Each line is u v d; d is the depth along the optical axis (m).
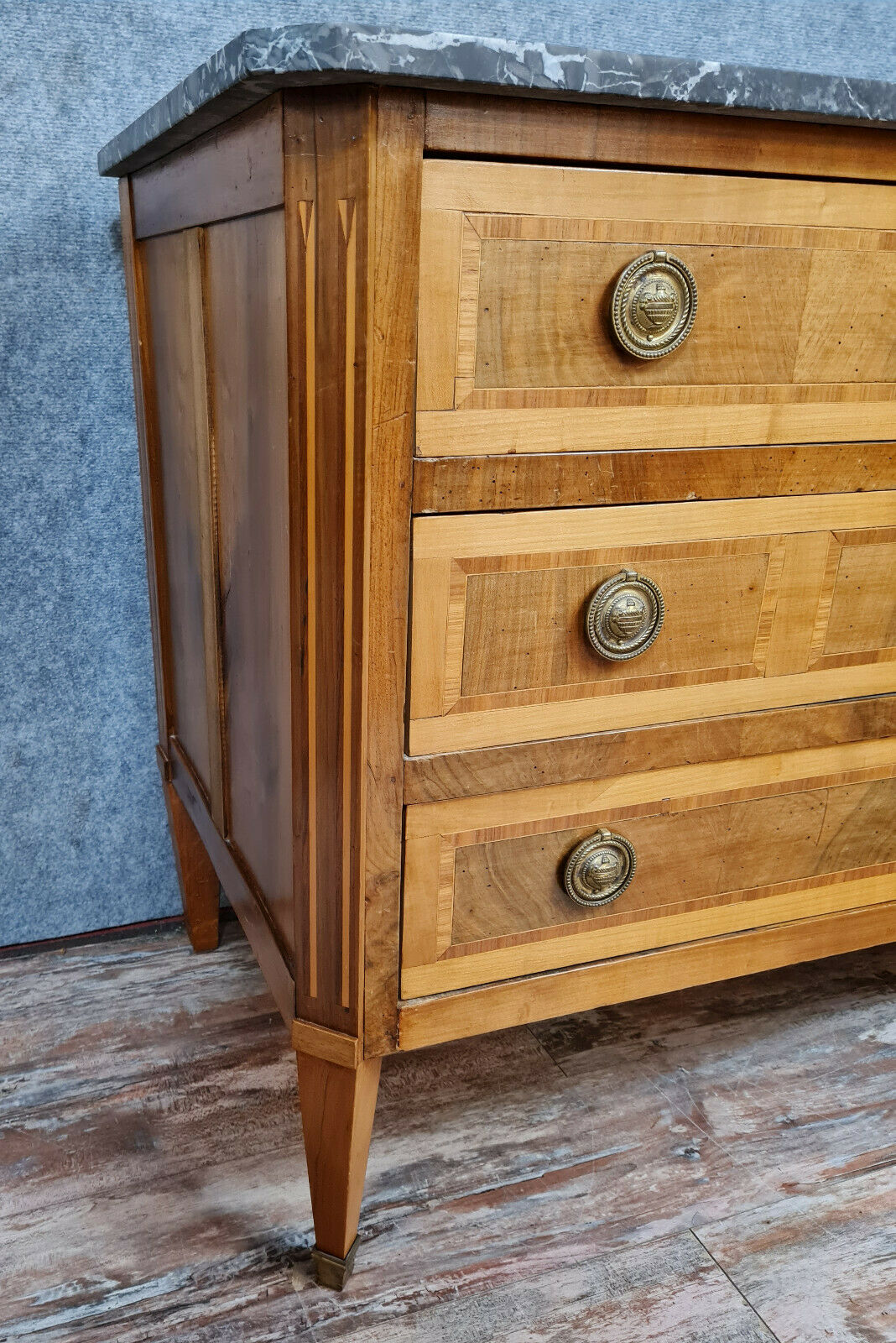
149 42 1.01
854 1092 1.03
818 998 1.17
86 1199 0.88
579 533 0.68
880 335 0.73
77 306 1.06
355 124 0.54
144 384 1.03
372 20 1.08
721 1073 1.05
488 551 0.66
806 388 0.72
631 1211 0.88
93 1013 1.11
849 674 0.82
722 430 0.70
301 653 0.66
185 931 1.28
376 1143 0.95
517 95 0.56
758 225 0.67
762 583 0.76
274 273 0.63
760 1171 0.93
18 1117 0.96
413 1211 0.87
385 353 0.58
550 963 0.79
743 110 0.61
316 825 0.69
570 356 0.64
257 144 0.63
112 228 1.05
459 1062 1.06
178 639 1.07
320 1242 0.80
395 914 0.71
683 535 0.72
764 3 1.21
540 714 0.72
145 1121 0.96
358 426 0.59
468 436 0.63
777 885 0.87
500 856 0.74
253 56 0.52
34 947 1.22
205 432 0.85
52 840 1.21
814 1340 0.77
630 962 0.82
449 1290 0.80
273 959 0.81
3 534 1.09
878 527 0.78
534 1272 0.82
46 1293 0.79
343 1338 0.76
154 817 1.25
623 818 0.78
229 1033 1.09
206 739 0.99
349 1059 0.73
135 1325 0.77
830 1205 0.89
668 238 0.64
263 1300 0.79
